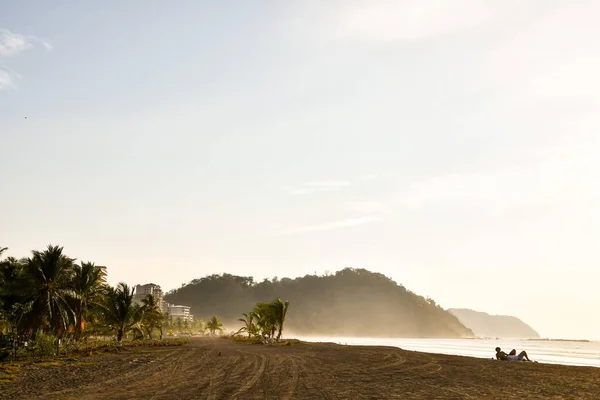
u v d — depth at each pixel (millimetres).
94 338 73688
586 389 20422
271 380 23531
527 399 17562
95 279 58375
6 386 21609
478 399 17562
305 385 21578
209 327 177375
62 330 48750
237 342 85375
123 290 61438
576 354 100875
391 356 43562
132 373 27031
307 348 60656
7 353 35375
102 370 28812
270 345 69812
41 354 39000
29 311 44094
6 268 50312
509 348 140750
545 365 34062
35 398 18047
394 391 19688
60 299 48562
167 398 17625
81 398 17844
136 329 72938
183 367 30828
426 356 43875
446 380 23891
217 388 20453
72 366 31406
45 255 47250
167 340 72188
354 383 22391
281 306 80125
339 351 52688
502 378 24812
